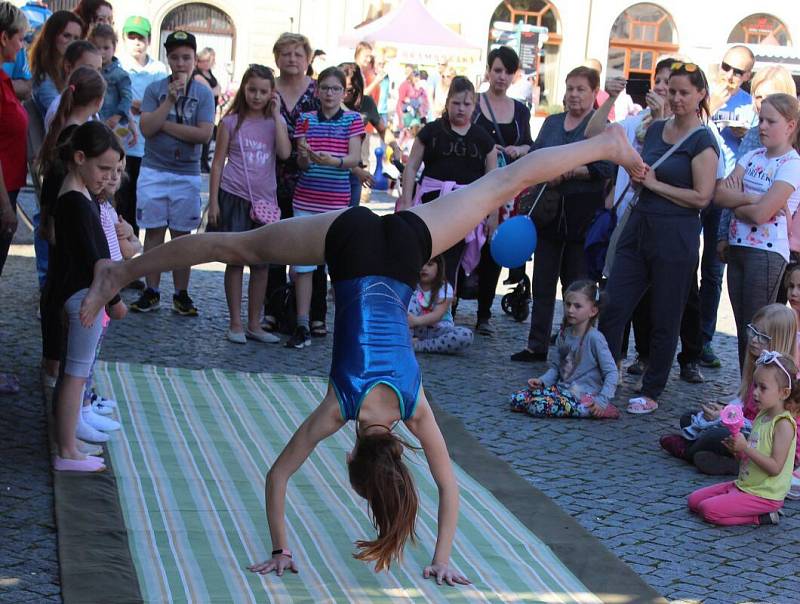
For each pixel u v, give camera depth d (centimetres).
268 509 386
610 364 622
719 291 767
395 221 396
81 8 849
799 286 565
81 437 504
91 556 384
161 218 804
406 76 1842
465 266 790
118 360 661
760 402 471
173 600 359
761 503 464
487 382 688
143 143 877
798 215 645
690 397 684
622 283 636
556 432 588
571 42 2642
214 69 2333
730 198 615
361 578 386
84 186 473
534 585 389
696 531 457
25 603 351
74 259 460
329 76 756
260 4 2494
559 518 455
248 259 406
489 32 2586
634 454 559
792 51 1912
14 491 441
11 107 621
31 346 664
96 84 521
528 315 901
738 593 397
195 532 418
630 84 711
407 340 376
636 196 632
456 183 766
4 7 603
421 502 467
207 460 500
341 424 370
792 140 629
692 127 617
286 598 366
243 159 746
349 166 757
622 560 420
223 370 661
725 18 2647
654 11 2659
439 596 375
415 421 373
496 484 492
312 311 782
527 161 430
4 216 592
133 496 448
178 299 805
